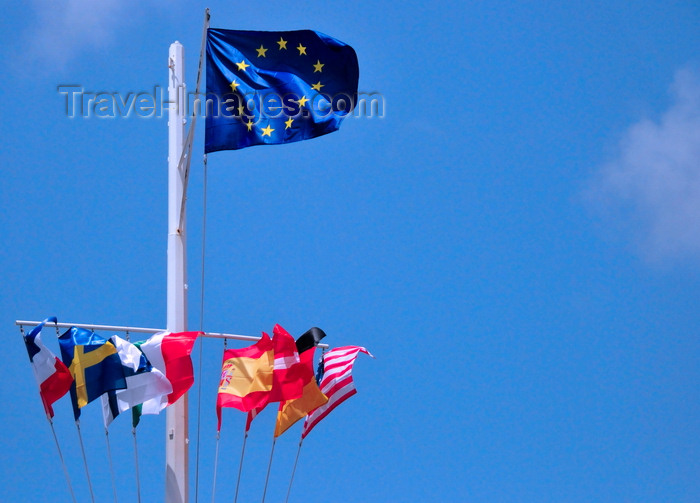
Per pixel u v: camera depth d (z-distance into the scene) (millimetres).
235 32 32688
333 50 32656
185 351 28016
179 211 30641
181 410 28969
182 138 31422
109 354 27469
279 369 28531
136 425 27594
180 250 30344
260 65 32594
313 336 28922
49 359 27219
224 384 28203
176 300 29922
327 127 32344
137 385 27391
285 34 32781
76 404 27031
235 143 31844
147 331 29047
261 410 28188
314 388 28797
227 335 29141
